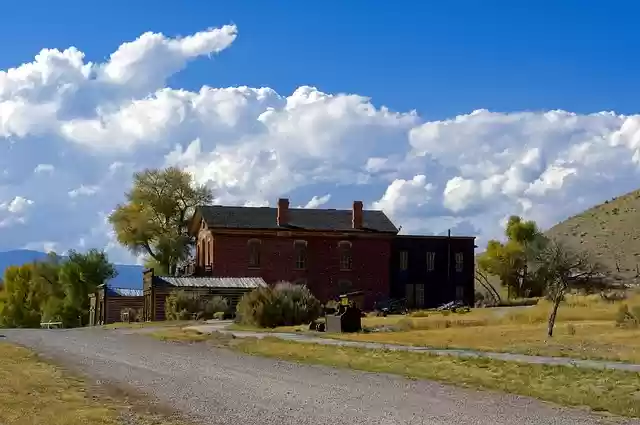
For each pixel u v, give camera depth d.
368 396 17.00
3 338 38.59
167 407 15.45
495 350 26.91
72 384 19.00
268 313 48.00
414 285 81.38
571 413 14.72
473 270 83.00
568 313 45.53
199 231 85.56
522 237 89.69
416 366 22.67
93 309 78.56
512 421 13.79
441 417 14.19
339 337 35.50
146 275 69.88
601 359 23.44
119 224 93.56
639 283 59.88
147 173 95.56
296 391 17.86
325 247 79.19
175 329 46.78
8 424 13.09
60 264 100.38
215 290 68.69
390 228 81.12
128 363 24.94
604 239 120.25
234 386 18.83
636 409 14.88
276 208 81.25
